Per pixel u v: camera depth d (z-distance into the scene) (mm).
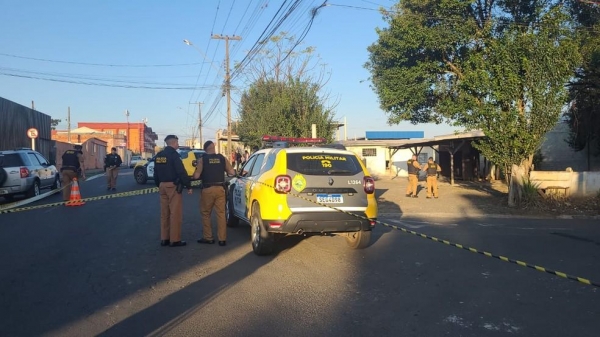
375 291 5887
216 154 8609
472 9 17281
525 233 10289
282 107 23078
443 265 7180
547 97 14070
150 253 7859
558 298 5660
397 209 14320
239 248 8281
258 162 8695
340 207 7336
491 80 14453
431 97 19938
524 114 14430
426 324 4820
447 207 14727
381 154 34719
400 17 17172
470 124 15258
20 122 27812
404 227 11047
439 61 18469
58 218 11523
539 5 16094
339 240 9000
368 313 5125
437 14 16781
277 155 7574
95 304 5375
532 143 14406
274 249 8086
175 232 8375
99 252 7906
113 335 4508
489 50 15016
